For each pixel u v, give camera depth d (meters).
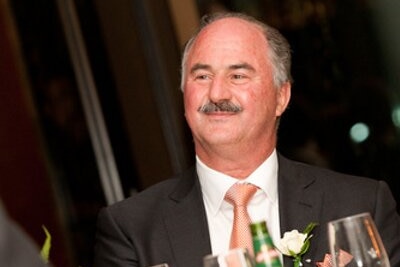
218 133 3.73
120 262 3.86
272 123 3.86
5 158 7.92
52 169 7.95
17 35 7.88
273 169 3.83
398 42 6.67
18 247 1.73
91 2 7.64
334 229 2.93
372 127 6.78
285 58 3.95
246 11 6.99
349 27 6.76
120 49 7.62
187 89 3.83
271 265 2.95
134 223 3.88
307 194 3.81
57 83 7.86
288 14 6.88
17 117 7.92
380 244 2.93
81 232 7.96
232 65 3.77
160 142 7.66
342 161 6.84
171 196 3.90
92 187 7.88
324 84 6.83
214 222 3.80
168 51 7.50
